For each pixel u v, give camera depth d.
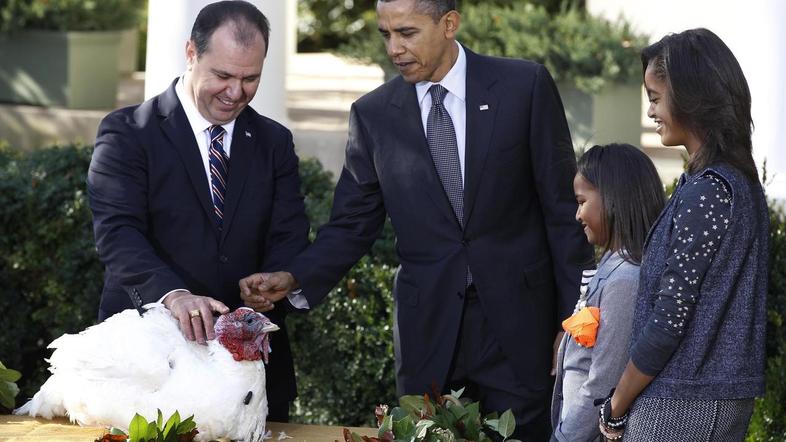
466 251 6.55
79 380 5.61
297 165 6.66
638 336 5.01
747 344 4.93
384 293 8.41
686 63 4.89
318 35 27.16
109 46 17.05
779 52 9.08
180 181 6.24
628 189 5.41
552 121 6.56
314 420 8.93
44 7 16.31
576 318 5.40
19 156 10.12
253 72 5.96
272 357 6.56
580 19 15.35
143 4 20.58
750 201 4.87
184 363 5.48
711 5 16.86
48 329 9.25
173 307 5.73
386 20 6.25
